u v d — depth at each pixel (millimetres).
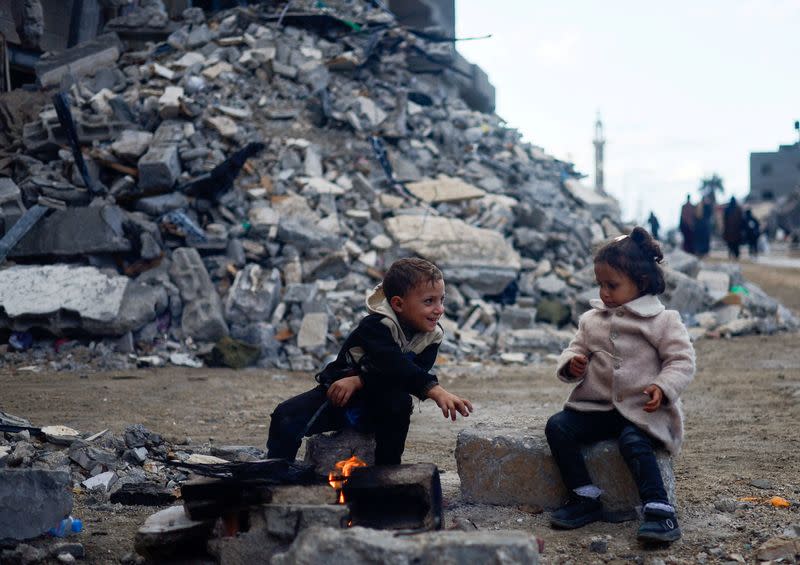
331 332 11422
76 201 12797
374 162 15438
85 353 10320
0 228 12102
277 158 14633
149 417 7027
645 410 3676
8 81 16766
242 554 3074
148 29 18266
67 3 18516
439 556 2518
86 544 3641
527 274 14141
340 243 12898
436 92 19906
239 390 8773
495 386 9234
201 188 12977
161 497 4371
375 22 19938
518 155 18750
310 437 4035
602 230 17234
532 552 2545
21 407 7215
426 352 3836
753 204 96938
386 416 3725
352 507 3250
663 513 3510
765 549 3367
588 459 3928
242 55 17203
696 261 15289
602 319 4031
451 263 13266
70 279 10906
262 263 12414
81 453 4969
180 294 11344
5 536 3580
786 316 14836
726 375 9516
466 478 4230
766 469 5035
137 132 13812
